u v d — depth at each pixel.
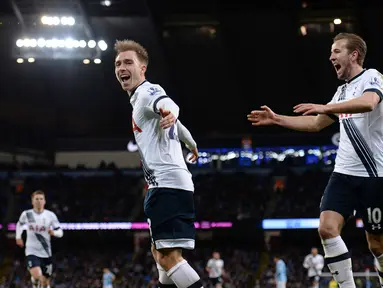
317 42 29.27
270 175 35.66
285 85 33.34
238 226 31.83
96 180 35.97
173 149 4.73
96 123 38.66
